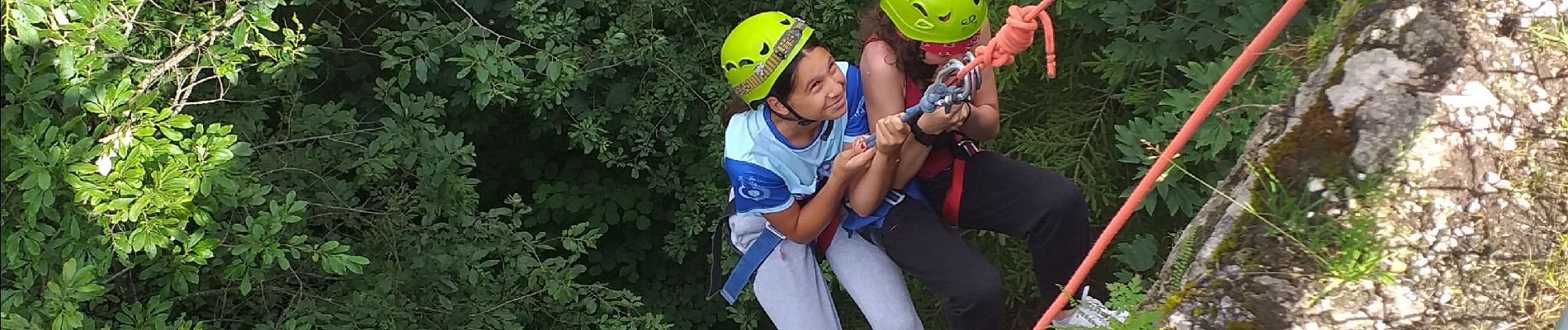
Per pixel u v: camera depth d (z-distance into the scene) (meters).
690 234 5.68
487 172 6.34
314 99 5.20
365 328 4.00
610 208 6.28
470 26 4.20
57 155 2.47
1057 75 3.83
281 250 3.10
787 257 2.33
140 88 3.02
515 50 4.37
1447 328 1.39
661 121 5.38
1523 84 1.49
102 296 3.19
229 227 3.49
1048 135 3.86
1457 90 1.49
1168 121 2.58
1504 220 1.43
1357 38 1.66
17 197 2.63
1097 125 3.73
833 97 1.88
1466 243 1.43
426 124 4.12
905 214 2.19
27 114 2.53
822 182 2.09
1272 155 1.62
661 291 6.67
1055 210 2.13
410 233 4.34
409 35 4.06
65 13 2.60
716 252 2.49
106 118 2.63
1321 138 1.57
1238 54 2.55
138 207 2.64
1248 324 1.49
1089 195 3.68
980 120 2.05
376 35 5.10
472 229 4.43
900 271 2.31
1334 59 1.68
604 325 4.75
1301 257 1.49
